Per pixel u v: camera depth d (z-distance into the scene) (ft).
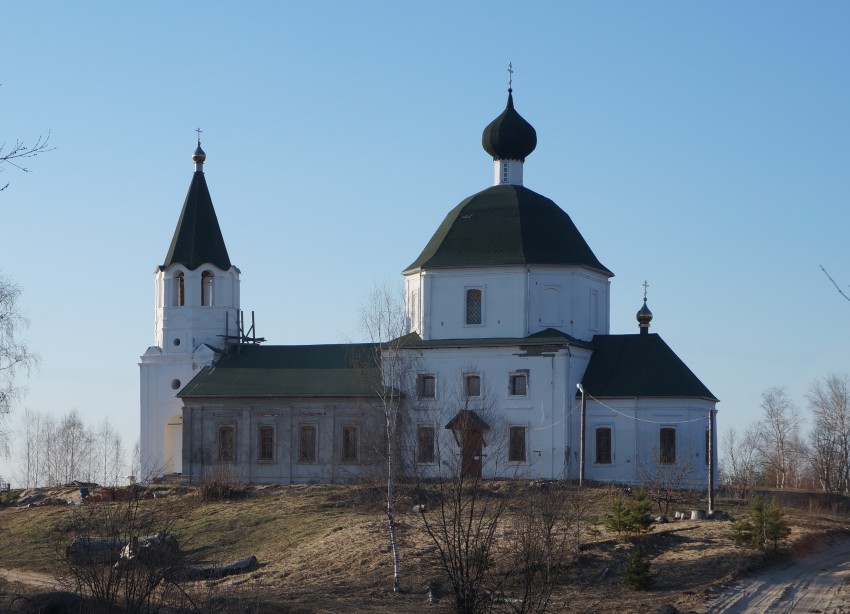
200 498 279.69
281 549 232.53
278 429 306.55
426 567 209.67
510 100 318.04
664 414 286.46
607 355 300.40
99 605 150.71
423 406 294.25
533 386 290.35
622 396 288.10
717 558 204.23
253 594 195.11
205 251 330.95
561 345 288.71
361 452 293.64
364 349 314.55
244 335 333.42
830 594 182.39
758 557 204.33
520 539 174.50
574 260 300.61
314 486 290.76
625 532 221.25
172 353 327.67
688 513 246.27
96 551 168.04
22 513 280.92
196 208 335.67
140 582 153.89
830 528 239.30
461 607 143.23
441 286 301.02
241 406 309.42
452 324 299.17
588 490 268.41
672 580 193.98
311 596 195.42
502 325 296.51
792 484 404.16
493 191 313.53
